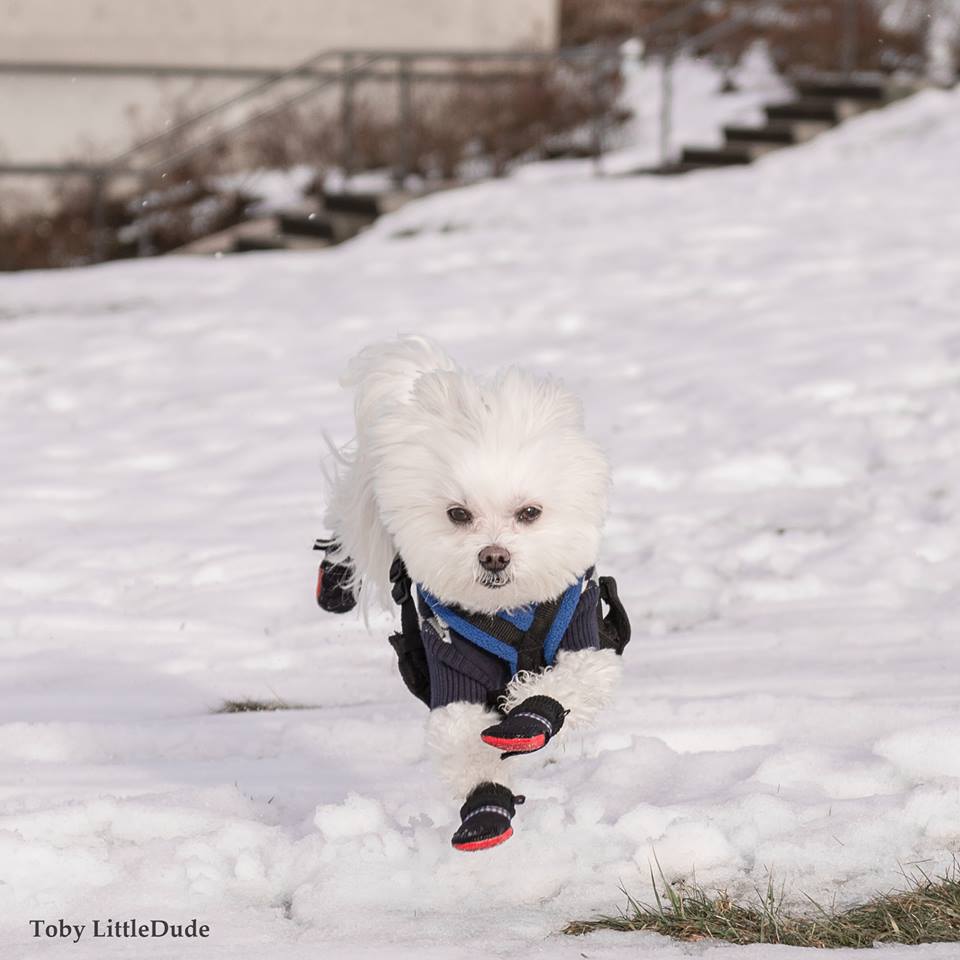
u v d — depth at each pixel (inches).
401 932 194.2
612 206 902.4
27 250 950.4
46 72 1042.1
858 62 1263.5
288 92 1120.8
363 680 300.8
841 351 532.7
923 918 187.6
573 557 184.7
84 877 213.0
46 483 438.9
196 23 1095.0
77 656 317.4
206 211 1004.6
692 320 607.8
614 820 223.5
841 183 911.0
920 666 284.5
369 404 208.1
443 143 1088.2
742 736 252.7
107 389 548.1
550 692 187.8
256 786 247.9
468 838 183.2
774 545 361.4
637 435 457.7
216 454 467.5
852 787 228.7
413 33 1171.3
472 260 779.4
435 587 186.5
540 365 549.3
